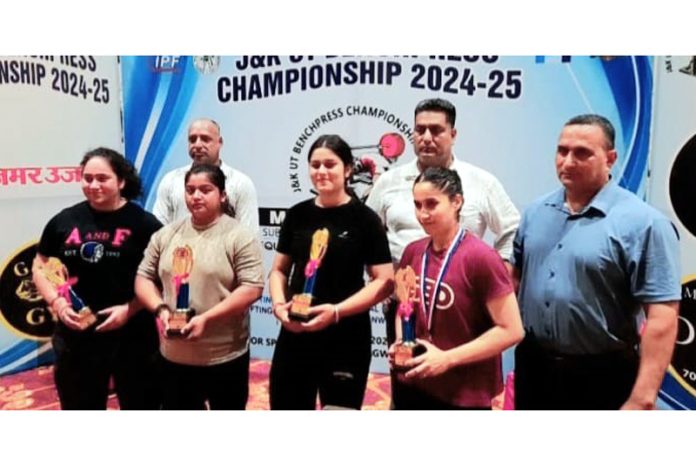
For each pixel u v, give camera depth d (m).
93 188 2.07
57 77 2.25
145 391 2.18
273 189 2.20
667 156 1.96
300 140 2.17
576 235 1.81
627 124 1.97
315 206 2.02
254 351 2.26
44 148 2.28
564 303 1.82
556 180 2.00
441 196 1.84
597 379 1.85
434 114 2.03
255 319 2.25
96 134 2.27
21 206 2.30
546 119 2.00
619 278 1.78
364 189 2.13
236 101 2.20
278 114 2.18
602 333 1.81
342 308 2.00
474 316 1.85
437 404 1.96
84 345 2.14
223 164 2.22
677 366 2.06
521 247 1.94
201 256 2.00
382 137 2.12
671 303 1.75
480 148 2.04
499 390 1.95
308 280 2.02
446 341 1.88
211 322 2.00
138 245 2.10
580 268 1.80
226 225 2.01
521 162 2.02
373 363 2.18
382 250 2.01
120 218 2.10
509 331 1.83
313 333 2.05
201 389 2.07
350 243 1.99
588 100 1.98
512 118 2.02
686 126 1.94
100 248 2.09
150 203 2.25
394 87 2.09
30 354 2.46
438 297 1.86
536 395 1.93
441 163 2.05
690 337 2.03
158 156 2.25
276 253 2.09
